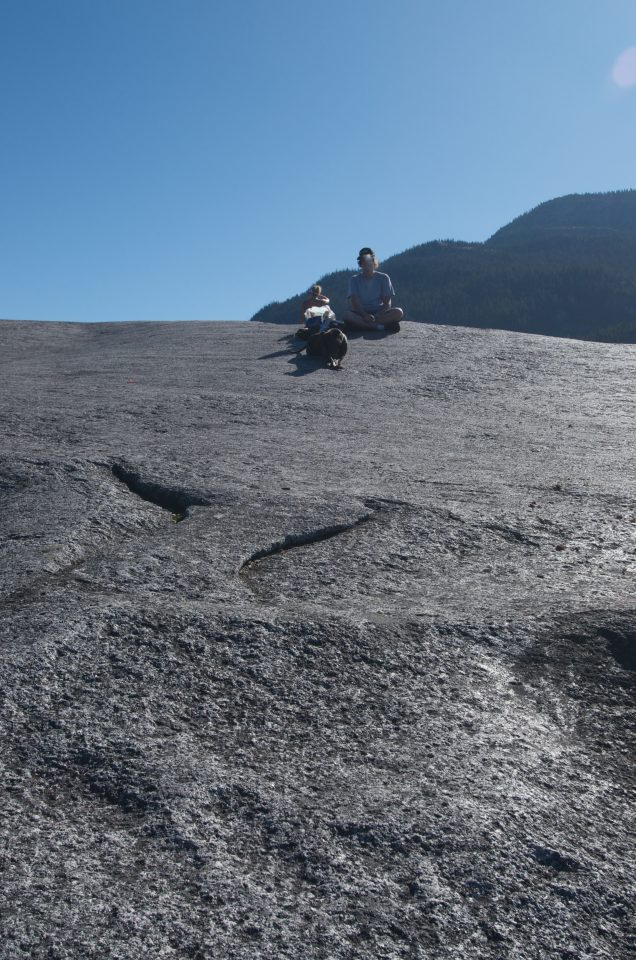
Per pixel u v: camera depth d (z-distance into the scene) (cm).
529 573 396
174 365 1134
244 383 987
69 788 212
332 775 223
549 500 521
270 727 246
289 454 630
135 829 198
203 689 262
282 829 200
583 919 182
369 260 1417
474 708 265
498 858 195
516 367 1144
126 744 229
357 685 272
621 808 222
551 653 301
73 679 258
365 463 613
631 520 484
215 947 167
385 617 318
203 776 217
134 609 303
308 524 442
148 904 175
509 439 734
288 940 170
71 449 598
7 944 163
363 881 186
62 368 1125
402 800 212
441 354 1232
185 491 492
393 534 443
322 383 1002
